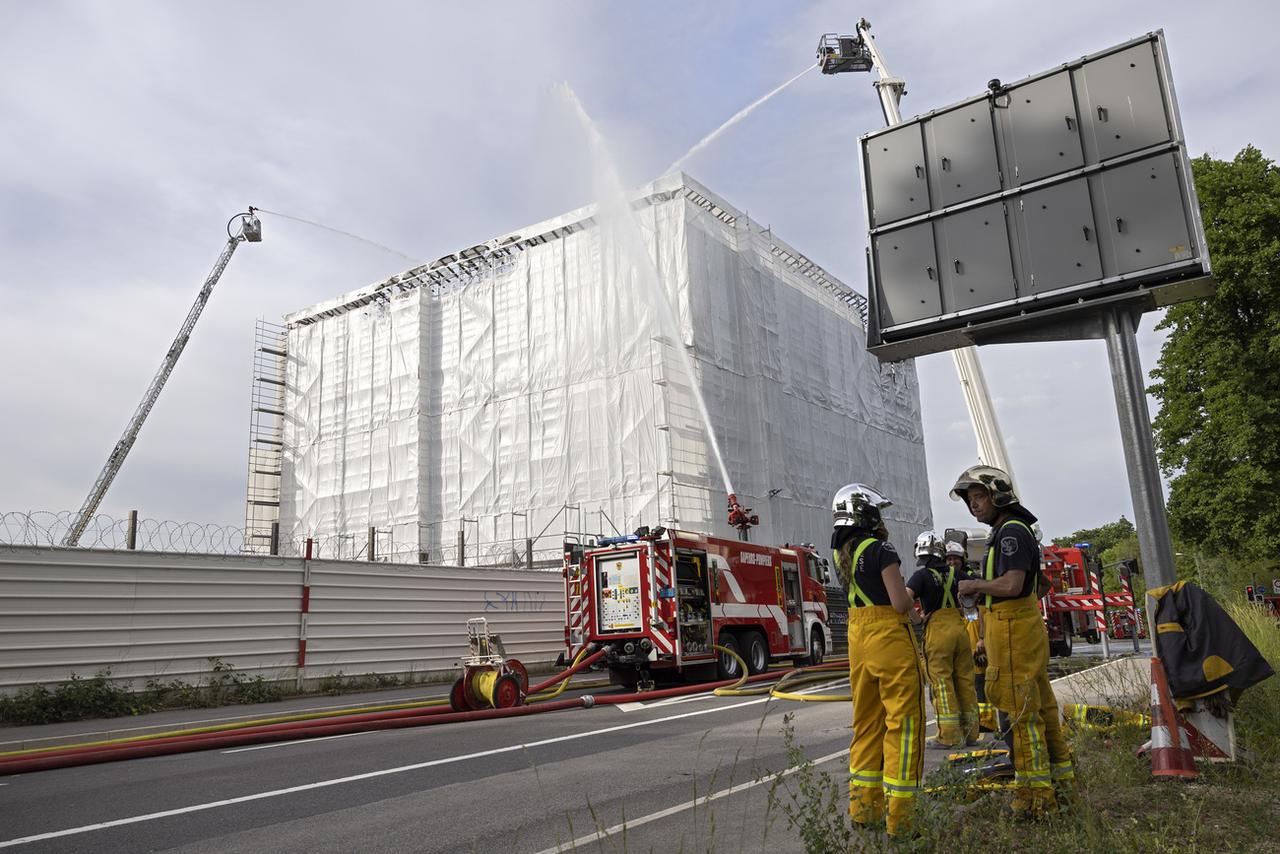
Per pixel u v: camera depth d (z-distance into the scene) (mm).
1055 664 14477
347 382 41719
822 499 38281
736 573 15391
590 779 6309
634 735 8594
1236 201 20812
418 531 37062
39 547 13203
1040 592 4562
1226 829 4020
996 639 4352
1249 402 20297
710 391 33094
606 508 32625
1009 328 6711
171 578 14789
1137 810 4434
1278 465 20547
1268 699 6156
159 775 7320
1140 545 5832
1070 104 6543
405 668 18188
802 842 4387
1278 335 19984
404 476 38281
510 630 20578
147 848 4852
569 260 35969
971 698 6301
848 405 42750
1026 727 4211
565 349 35219
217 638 15211
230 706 14391
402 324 40156
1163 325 22484
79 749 8570
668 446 31422
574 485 33719
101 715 13023
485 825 5078
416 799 5883
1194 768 4996
